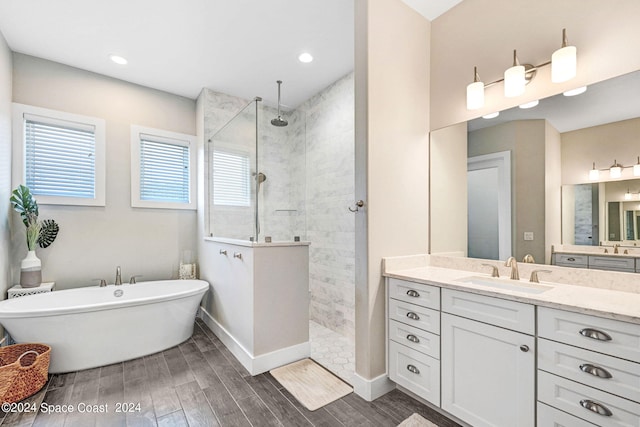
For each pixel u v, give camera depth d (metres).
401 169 2.02
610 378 1.05
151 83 3.20
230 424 1.59
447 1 2.04
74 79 2.87
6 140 2.47
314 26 2.28
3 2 1.99
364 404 1.77
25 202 2.50
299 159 2.71
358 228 1.92
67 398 1.83
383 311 1.92
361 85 1.88
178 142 3.48
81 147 2.93
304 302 2.45
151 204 3.29
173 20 2.20
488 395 1.40
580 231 1.54
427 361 1.67
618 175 1.42
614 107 1.42
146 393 1.89
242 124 2.68
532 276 1.63
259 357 2.17
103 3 2.01
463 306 1.50
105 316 2.26
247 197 2.53
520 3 1.74
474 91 1.82
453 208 2.07
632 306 1.12
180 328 2.66
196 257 3.60
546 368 1.21
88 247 2.93
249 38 2.43
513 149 1.78
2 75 2.38
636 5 1.35
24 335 2.08
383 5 1.93
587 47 1.49
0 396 1.71
